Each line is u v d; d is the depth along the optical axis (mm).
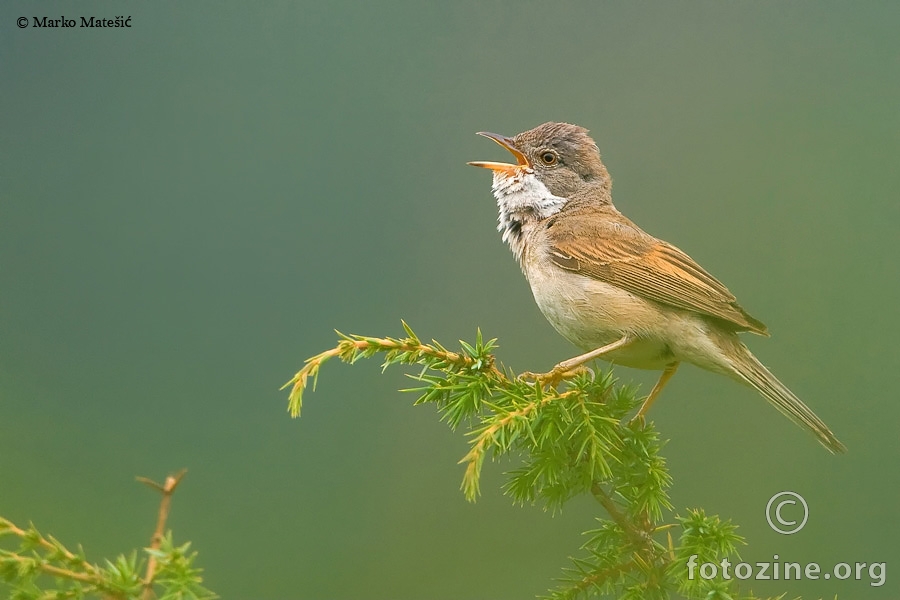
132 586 5289
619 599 7520
